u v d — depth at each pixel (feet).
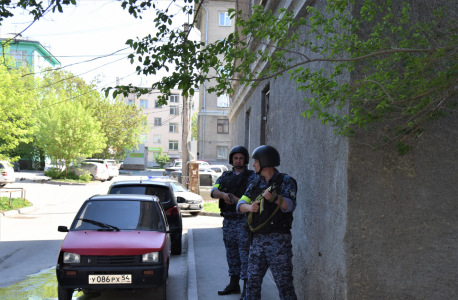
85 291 20.06
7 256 27.58
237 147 17.87
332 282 12.28
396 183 11.39
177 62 11.18
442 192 11.47
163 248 17.80
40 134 110.22
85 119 111.14
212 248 29.17
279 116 20.62
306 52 16.12
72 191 86.28
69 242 17.51
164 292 17.70
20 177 110.63
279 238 12.37
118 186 28.22
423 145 11.49
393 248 11.35
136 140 181.78
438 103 9.81
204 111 150.92
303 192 15.79
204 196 65.72
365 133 11.35
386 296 11.30
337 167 12.09
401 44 9.62
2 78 51.90
